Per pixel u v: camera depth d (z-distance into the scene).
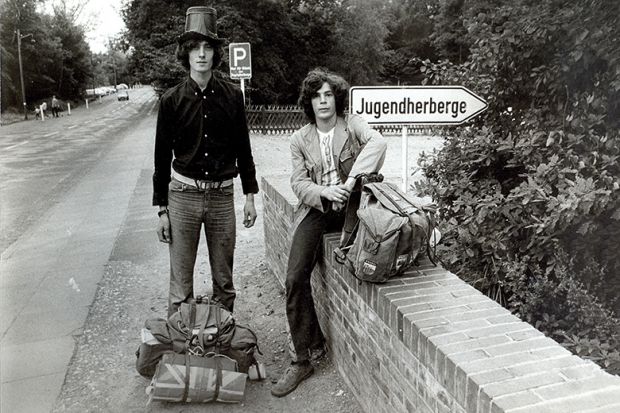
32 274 5.45
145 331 3.31
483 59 3.68
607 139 3.08
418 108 3.84
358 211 2.67
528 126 3.56
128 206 8.62
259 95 36.19
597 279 3.14
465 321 2.21
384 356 2.57
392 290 2.57
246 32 33.06
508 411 1.56
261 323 4.31
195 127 3.39
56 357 3.72
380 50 44.59
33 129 28.58
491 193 3.70
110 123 32.22
